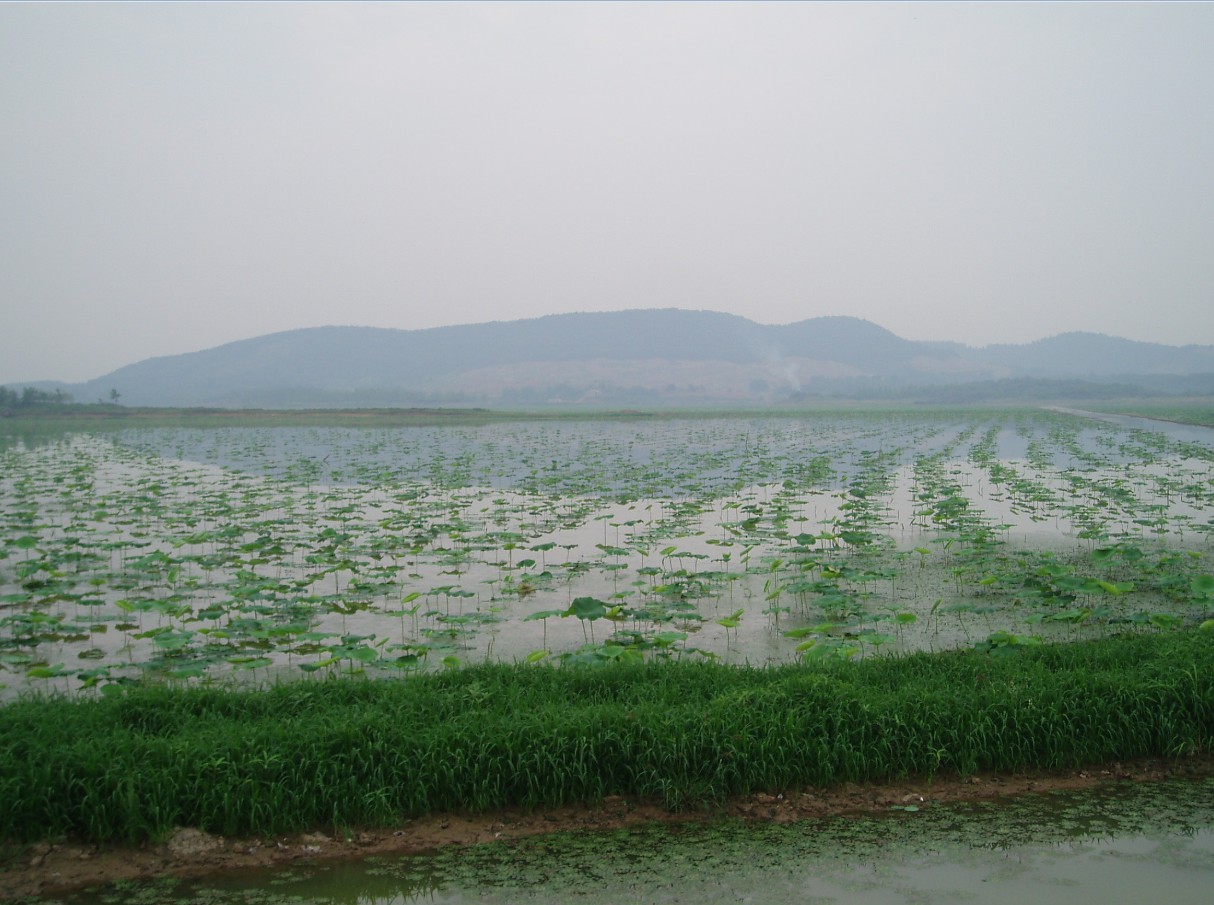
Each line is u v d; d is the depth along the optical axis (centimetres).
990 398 18050
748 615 1221
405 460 3731
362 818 674
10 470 3272
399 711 763
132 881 595
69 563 1544
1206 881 596
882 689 852
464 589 1351
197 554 1633
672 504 2203
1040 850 640
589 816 693
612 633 1128
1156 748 794
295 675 972
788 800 718
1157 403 14325
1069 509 2131
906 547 1698
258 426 7094
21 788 635
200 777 660
